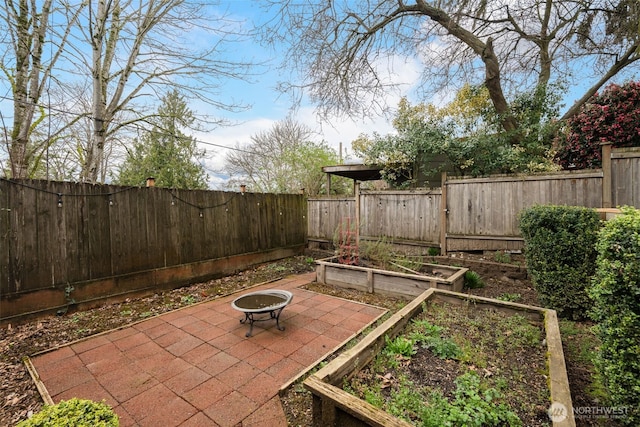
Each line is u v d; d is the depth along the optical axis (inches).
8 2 185.5
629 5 253.1
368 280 181.2
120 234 172.7
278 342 119.4
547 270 132.6
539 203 186.4
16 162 195.0
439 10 261.3
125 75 246.2
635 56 275.7
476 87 298.8
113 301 168.2
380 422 53.3
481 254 209.3
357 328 132.0
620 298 64.4
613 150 163.2
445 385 73.7
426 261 223.8
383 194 260.4
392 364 81.4
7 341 122.5
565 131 242.4
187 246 206.4
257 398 85.8
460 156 274.2
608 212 120.2
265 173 585.6
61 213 151.1
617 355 64.8
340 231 253.4
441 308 120.0
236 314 151.3
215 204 226.1
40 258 144.1
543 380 73.9
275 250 279.4
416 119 313.9
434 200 232.5
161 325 138.2
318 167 546.9
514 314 111.9
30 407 84.1
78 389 91.1
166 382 94.0
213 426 75.3
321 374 68.2
